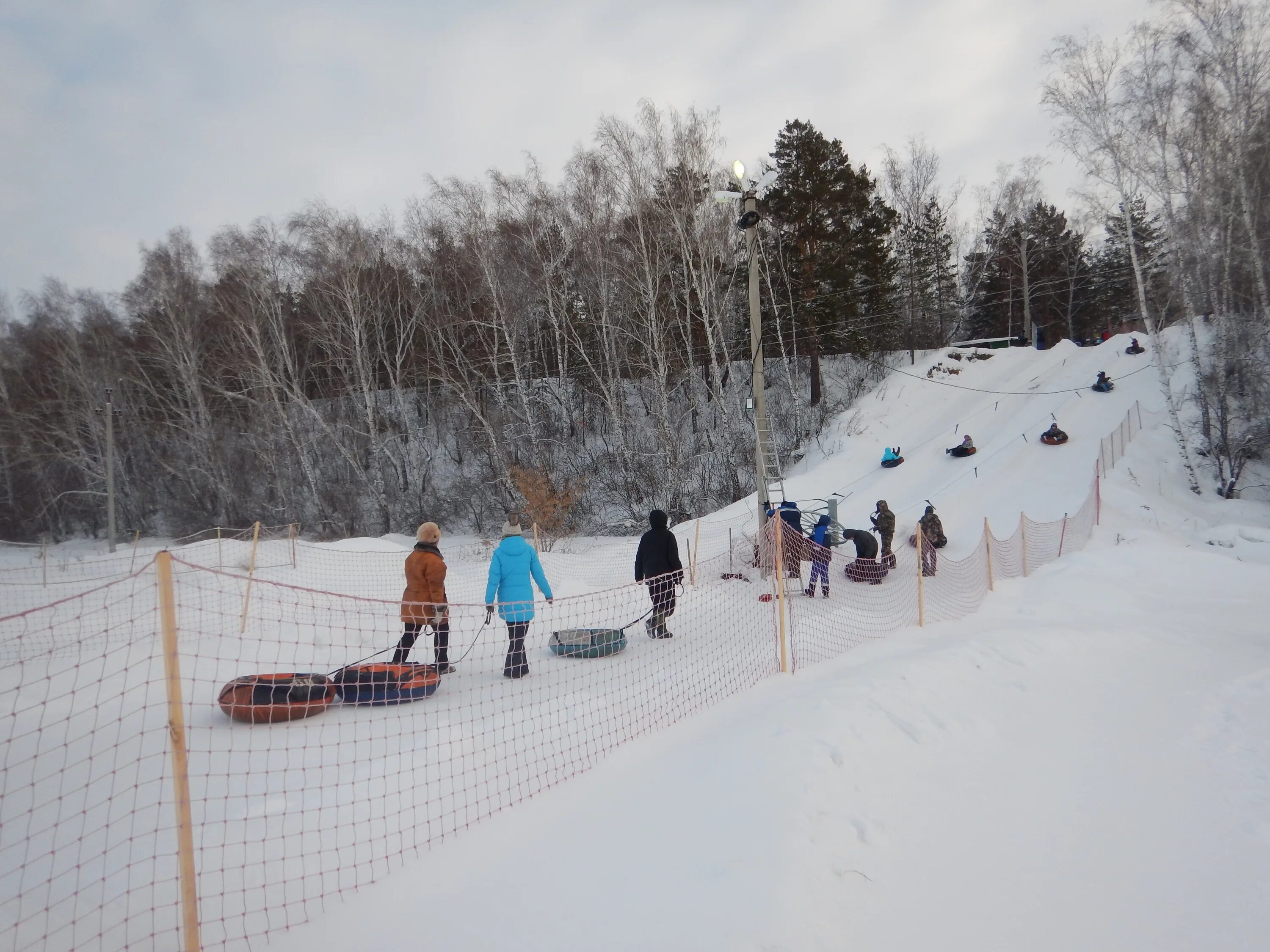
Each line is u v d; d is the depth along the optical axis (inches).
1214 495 902.4
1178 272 951.6
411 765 178.5
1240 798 183.6
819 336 1455.5
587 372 1411.2
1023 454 995.3
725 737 190.4
